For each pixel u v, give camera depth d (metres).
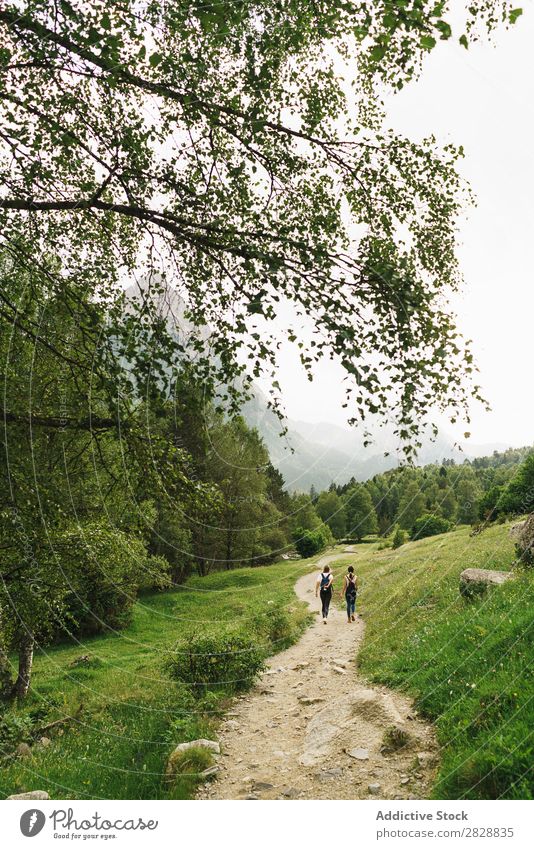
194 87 4.80
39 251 6.06
